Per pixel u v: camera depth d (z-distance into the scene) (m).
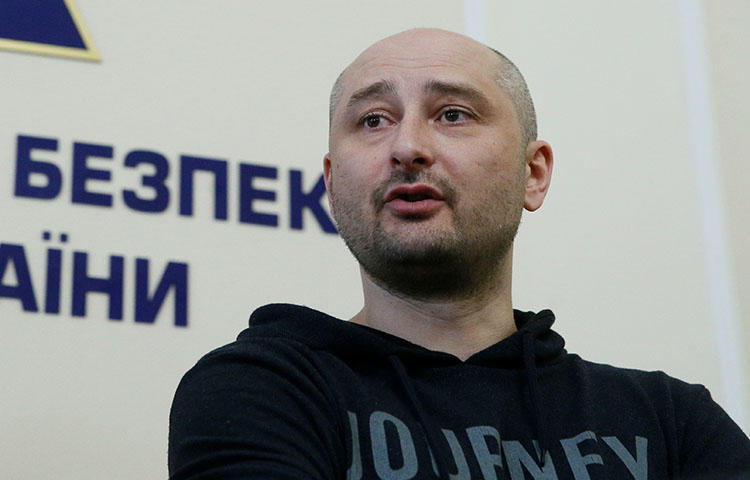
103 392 3.86
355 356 2.19
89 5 4.30
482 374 2.21
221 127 4.30
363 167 2.26
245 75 4.41
